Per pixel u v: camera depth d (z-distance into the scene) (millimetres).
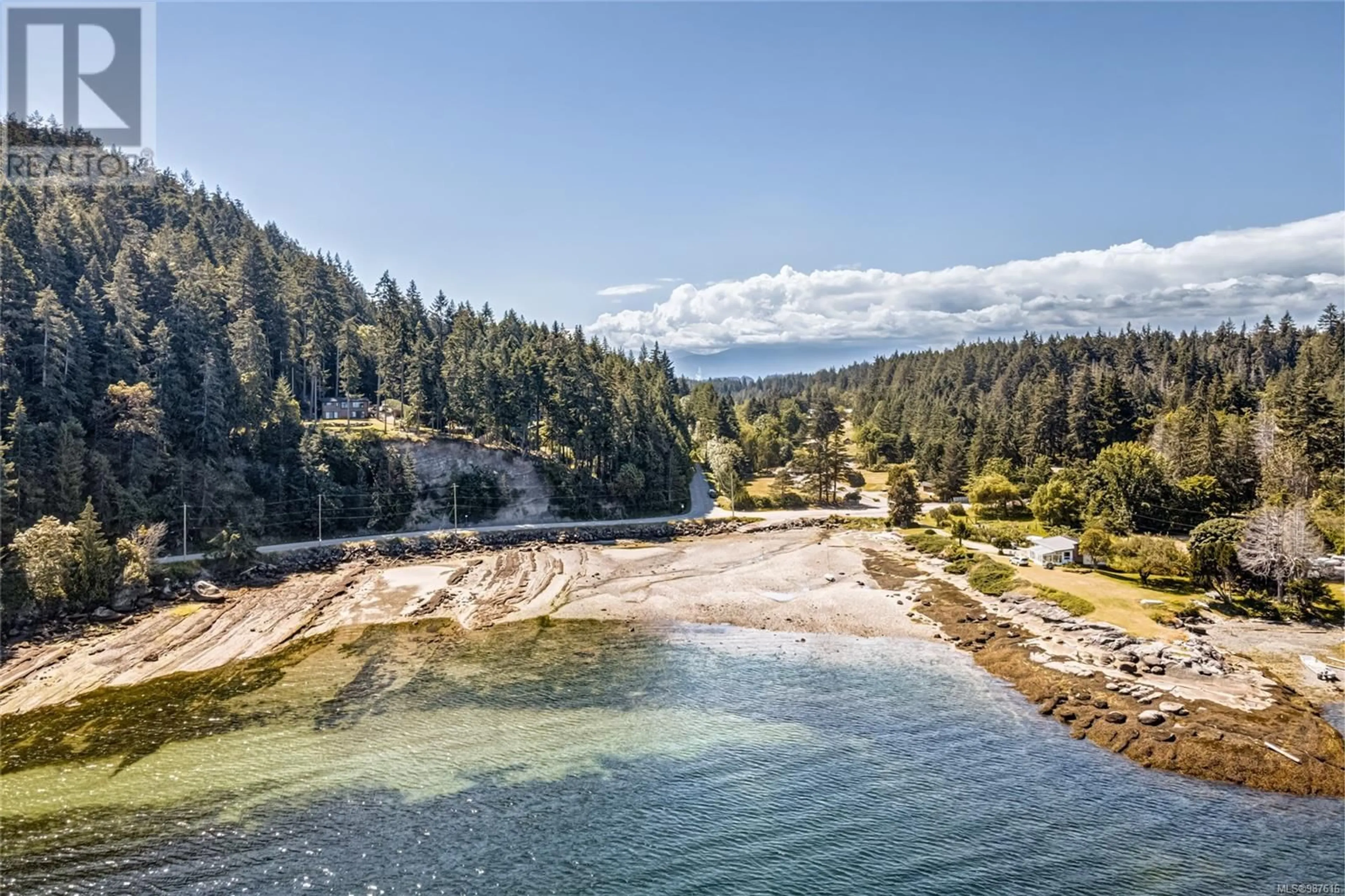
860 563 81938
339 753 39062
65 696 46375
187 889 27906
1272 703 42906
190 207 156750
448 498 100875
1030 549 78500
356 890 28000
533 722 43281
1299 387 97500
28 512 62500
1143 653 50156
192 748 39531
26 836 31109
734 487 127938
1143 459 92688
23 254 84750
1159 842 31109
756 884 28328
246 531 77500
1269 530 59406
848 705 45438
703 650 56156
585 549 92188
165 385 83312
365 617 64312
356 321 156125
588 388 117250
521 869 29297
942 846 30781
